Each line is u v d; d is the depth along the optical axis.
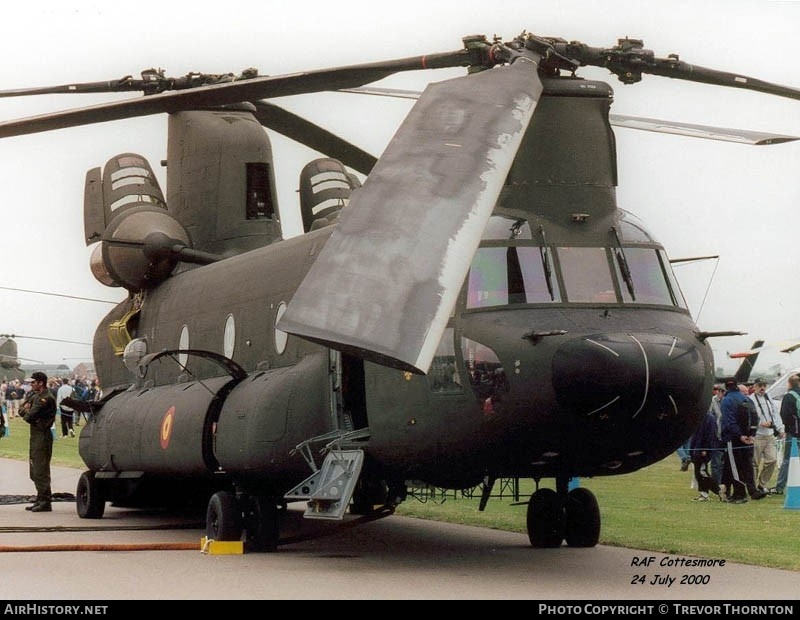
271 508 14.67
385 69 12.93
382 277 9.61
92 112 14.16
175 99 13.68
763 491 21.27
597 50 13.25
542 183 13.05
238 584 11.91
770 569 12.84
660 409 11.76
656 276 12.92
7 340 66.06
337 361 14.05
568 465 12.62
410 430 12.91
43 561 13.77
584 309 12.29
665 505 19.77
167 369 18.73
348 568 13.12
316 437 14.08
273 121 19.02
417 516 19.06
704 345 12.56
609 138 13.35
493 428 12.16
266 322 15.92
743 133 13.39
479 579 12.23
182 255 19.39
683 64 13.11
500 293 12.48
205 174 19.97
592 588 11.61
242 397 15.02
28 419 20.48
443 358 12.58
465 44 12.90
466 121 11.04
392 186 10.43
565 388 11.66
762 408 22.44
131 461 17.80
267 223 19.89
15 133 14.80
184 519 19.27
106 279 20.81
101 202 20.98
